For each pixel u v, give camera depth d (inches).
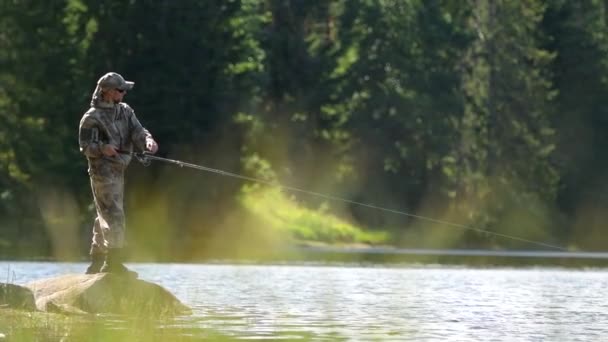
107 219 1385.3
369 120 6678.2
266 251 4726.9
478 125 7027.6
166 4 4995.1
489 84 7170.3
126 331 1105.4
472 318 1317.7
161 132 4901.6
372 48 6791.3
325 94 6491.1
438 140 6761.8
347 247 5821.9
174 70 4953.3
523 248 6860.2
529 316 1353.3
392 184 6683.1
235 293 1712.6
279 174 6092.5
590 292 1847.9
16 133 4864.7
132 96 4921.3
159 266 2682.1
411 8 6899.6
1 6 4968.0
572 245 7342.5
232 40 5177.2
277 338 1064.2
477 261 3597.4
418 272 2556.6
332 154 6574.8
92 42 4985.2
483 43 7219.5
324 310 1392.7
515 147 7116.1
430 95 6845.5
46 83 4926.2
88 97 4884.4
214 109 4997.5
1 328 1112.8
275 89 6402.6
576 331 1176.2
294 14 6520.7
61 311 1286.9
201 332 1108.5
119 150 1392.7
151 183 4847.4
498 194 6988.2
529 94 7224.4
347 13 6707.7
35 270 2235.5
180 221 4884.4
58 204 4781.0
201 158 5002.5
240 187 5103.3
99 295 1315.2
